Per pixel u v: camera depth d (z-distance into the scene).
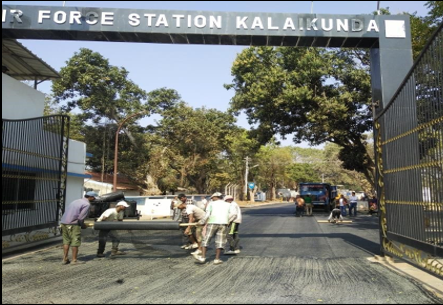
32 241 11.05
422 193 6.89
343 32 9.55
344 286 6.54
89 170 40.47
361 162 28.55
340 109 24.52
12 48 13.09
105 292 6.17
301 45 10.16
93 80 36.03
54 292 6.17
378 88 9.64
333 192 37.12
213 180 46.28
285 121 27.64
